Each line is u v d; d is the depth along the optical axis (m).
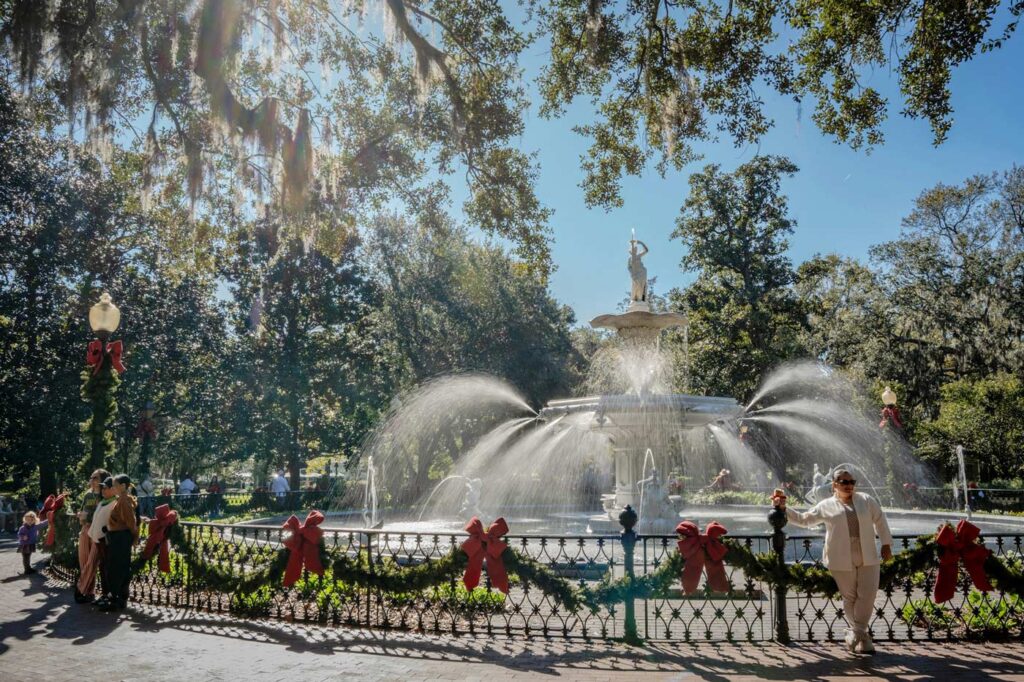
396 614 7.38
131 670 5.60
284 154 9.84
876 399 29.61
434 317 31.59
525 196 12.95
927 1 8.71
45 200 25.31
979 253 32.78
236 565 8.85
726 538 6.25
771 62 10.88
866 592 5.89
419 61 10.77
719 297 35.19
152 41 10.45
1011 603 6.64
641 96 12.16
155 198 12.85
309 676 5.41
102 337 26.69
